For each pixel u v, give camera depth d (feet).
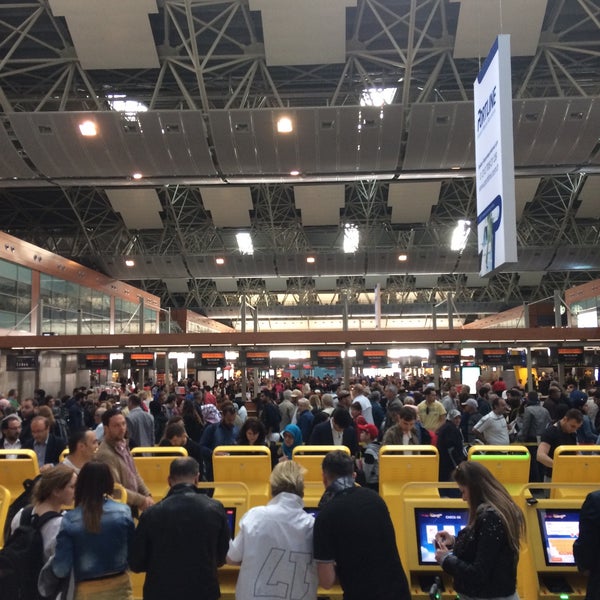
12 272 98.37
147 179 94.38
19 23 82.17
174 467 13.37
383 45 88.02
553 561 15.74
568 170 91.35
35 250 106.22
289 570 12.17
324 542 11.90
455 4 81.10
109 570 12.86
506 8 76.23
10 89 95.61
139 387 80.59
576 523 16.08
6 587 12.73
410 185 133.90
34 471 23.18
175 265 147.64
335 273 151.33
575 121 81.97
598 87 96.78
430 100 99.09
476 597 11.41
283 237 155.84
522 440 34.99
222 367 83.71
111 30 78.43
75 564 12.68
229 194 137.59
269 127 84.74
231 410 30.89
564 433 27.02
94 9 75.51
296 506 12.74
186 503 12.67
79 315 91.40
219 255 147.43
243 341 81.30
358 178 95.71
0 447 31.07
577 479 22.77
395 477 22.52
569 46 81.61
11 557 12.91
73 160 88.84
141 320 92.73
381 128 85.05
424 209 141.28
